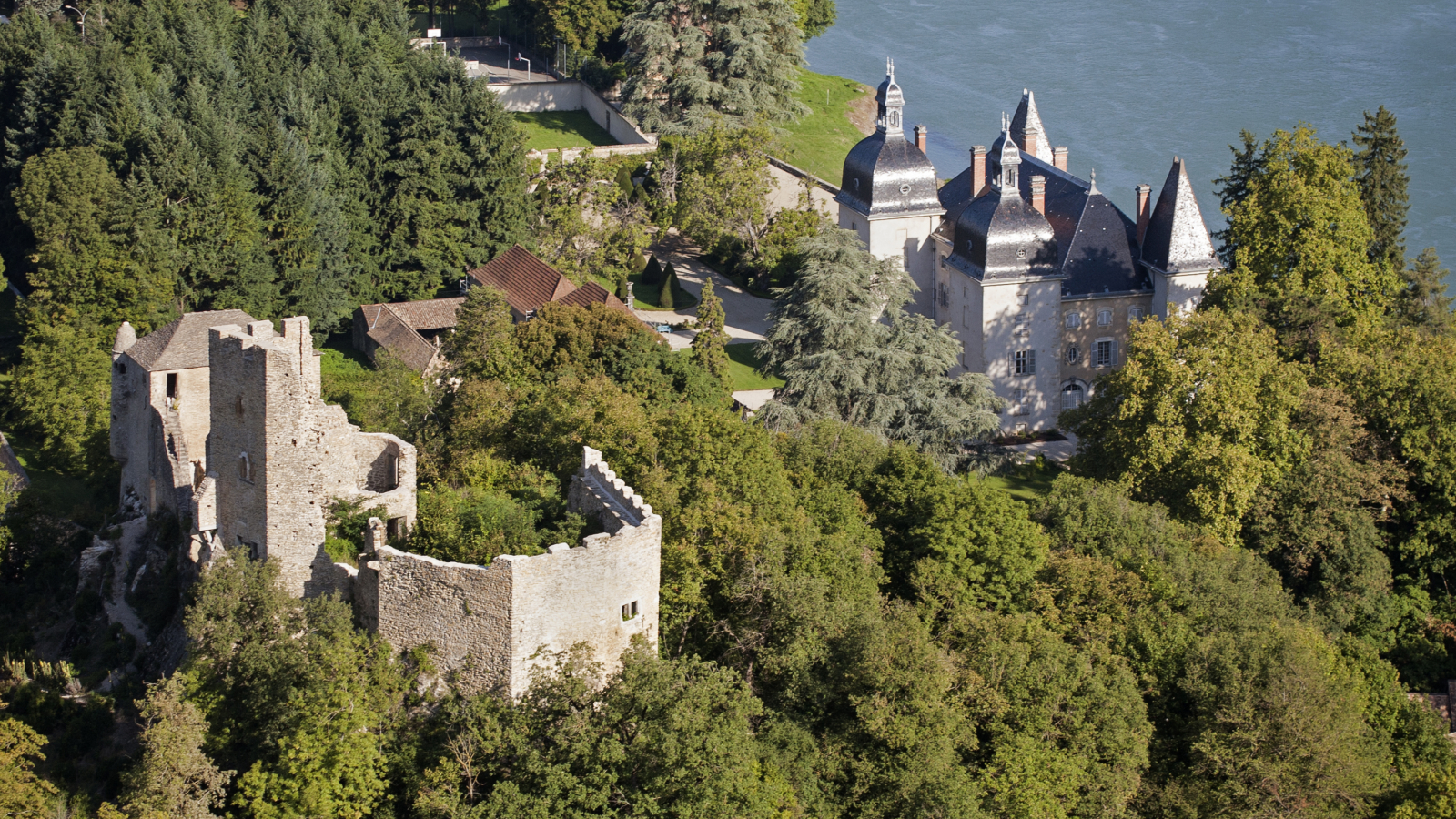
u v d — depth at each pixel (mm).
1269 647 91750
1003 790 75812
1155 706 90625
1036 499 118875
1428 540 120438
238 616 71812
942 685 76750
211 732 69812
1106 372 147750
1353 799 86125
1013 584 93062
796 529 85938
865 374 127250
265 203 145125
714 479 88562
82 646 88938
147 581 89500
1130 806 84688
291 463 73062
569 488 80625
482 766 67312
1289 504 117125
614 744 66438
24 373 122688
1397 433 122312
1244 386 116562
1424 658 113625
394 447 79500
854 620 79500
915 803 72938
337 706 66812
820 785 75000
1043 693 80125
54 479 118938
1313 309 129500
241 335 74625
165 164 138875
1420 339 136000
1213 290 137875
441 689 69438
